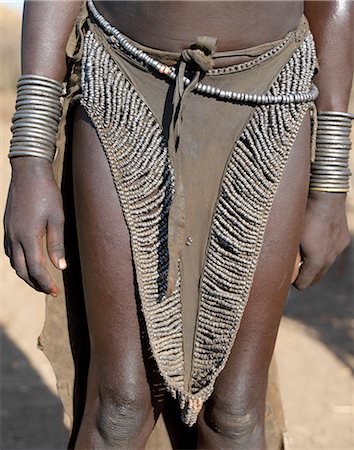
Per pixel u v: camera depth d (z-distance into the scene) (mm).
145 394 2902
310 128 2912
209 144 2762
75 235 3037
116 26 2762
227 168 2777
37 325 6277
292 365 5676
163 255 2812
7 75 17484
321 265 3051
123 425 2887
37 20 2826
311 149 2938
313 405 5109
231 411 2936
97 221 2795
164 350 2865
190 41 2695
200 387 2924
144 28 2715
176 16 2676
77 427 3170
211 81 2736
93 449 2924
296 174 2838
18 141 2811
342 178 3012
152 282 2812
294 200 2840
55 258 2822
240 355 2910
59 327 3133
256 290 2854
